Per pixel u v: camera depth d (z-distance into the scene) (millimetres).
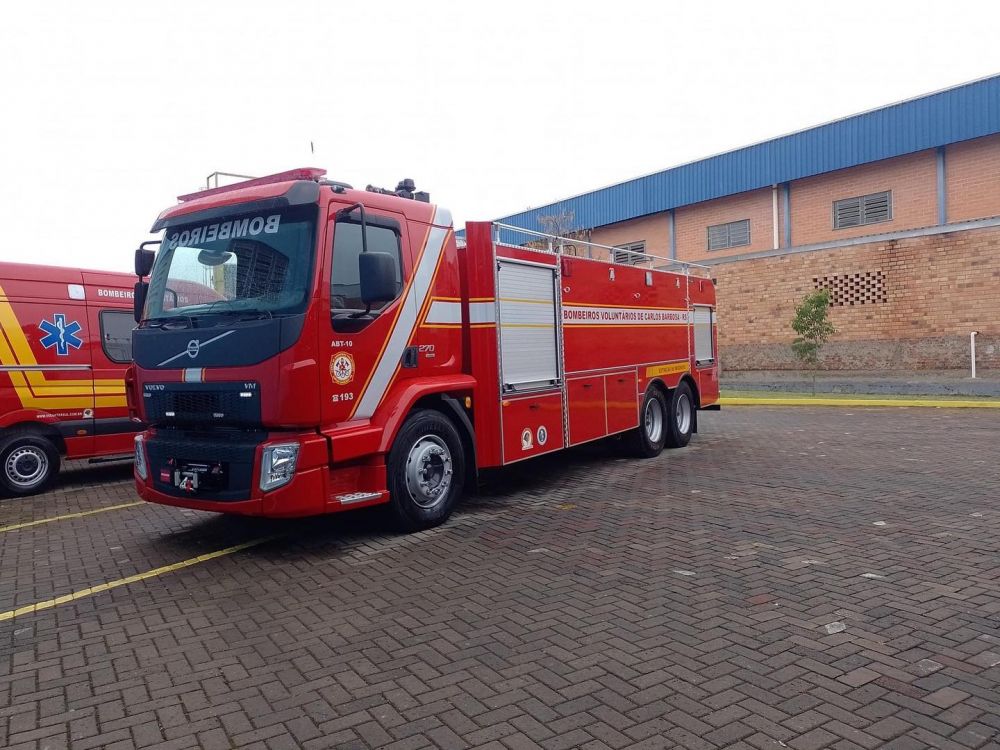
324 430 5914
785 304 22859
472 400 7438
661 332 11180
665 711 3383
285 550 6348
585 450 11578
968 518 6680
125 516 8094
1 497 9555
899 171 22688
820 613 4512
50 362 9758
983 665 3766
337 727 3338
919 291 19828
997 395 16812
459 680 3764
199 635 4504
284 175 6477
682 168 28297
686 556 5789
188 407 6188
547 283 8406
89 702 3668
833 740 3104
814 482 8531
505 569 5598
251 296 6027
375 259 5824
